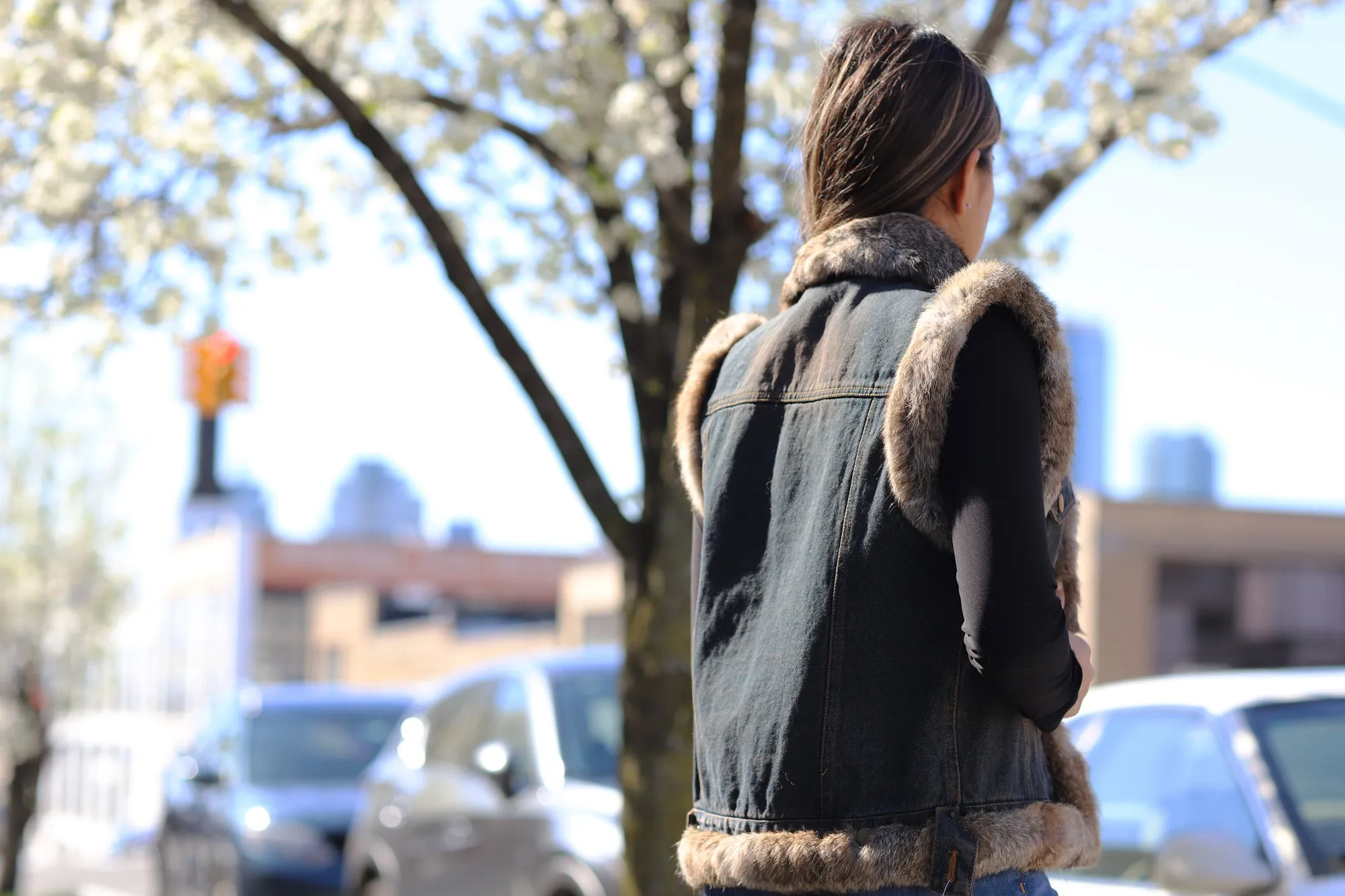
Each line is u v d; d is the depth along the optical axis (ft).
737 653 5.75
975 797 5.29
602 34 15.29
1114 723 14.07
